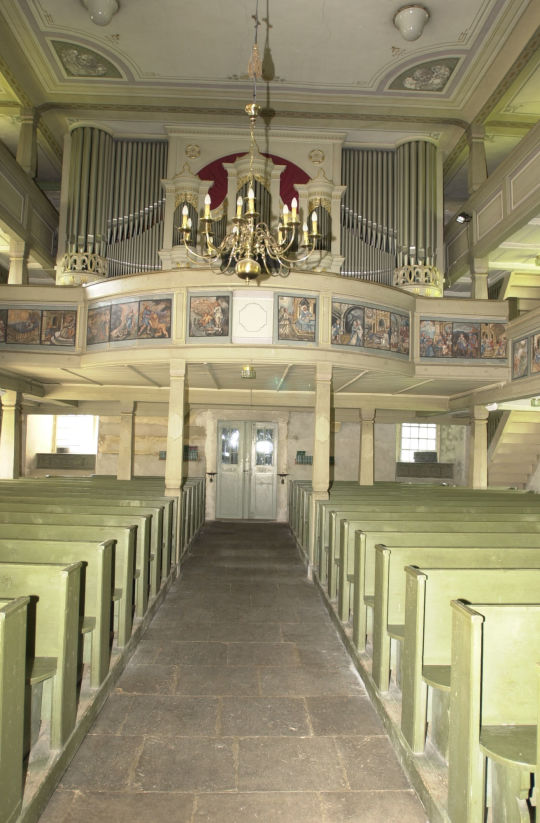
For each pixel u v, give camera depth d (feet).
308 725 12.76
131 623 16.80
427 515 20.26
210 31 29.19
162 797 10.11
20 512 19.21
